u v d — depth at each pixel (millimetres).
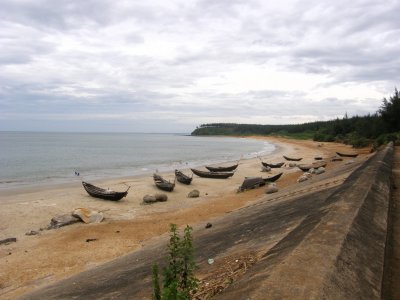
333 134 98500
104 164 46719
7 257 11648
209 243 7891
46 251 12148
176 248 4367
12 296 8727
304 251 3043
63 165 44688
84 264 10844
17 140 141375
